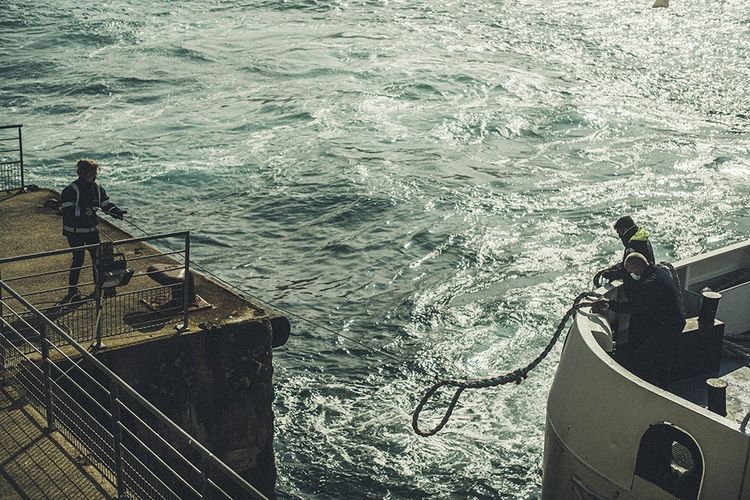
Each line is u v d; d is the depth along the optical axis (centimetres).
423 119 3150
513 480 1180
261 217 2269
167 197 2403
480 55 4203
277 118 3134
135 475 703
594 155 2798
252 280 1903
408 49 4266
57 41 4366
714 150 2841
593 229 2166
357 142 2878
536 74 3847
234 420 880
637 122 3164
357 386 1436
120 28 4625
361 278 1898
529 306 1725
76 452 679
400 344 1584
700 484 669
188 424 855
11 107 3294
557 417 790
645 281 798
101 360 799
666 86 3709
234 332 868
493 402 1364
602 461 732
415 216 2253
